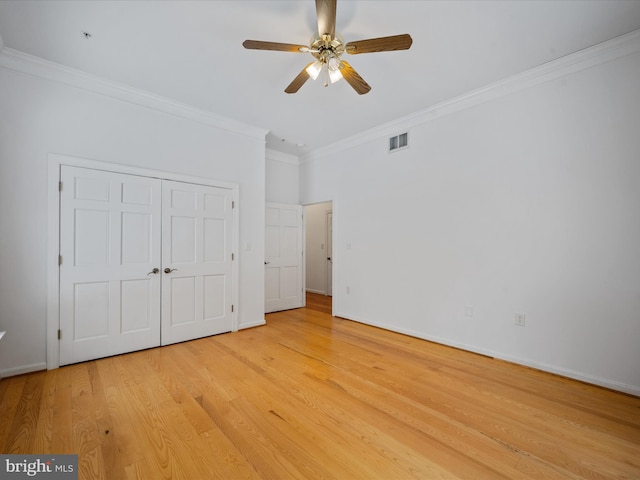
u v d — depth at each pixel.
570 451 1.66
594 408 2.10
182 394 2.25
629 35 2.27
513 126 2.90
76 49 2.48
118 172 3.04
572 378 2.54
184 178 3.49
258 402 2.14
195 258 3.58
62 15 2.09
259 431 1.82
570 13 2.07
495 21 2.15
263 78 2.91
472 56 2.56
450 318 3.36
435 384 2.45
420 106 3.51
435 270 3.51
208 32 2.28
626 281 2.33
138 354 3.06
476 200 3.16
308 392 2.29
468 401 2.18
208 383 2.43
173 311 3.40
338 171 4.76
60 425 1.85
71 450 1.63
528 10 2.04
